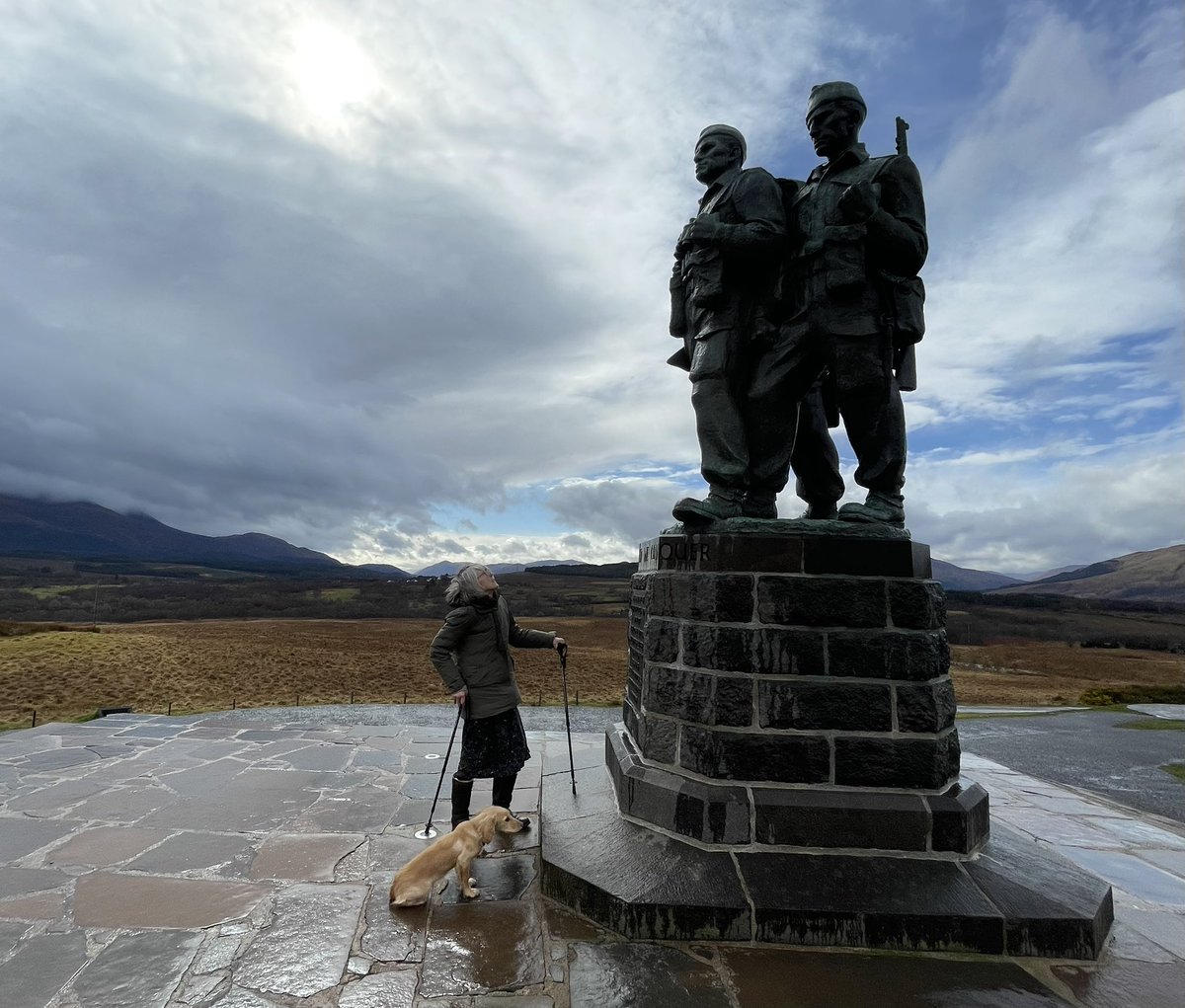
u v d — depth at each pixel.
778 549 3.95
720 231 4.31
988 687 20.31
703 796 3.74
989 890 3.39
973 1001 2.84
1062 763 8.36
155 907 3.58
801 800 3.69
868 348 4.20
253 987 2.88
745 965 3.06
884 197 4.27
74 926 3.37
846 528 4.02
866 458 4.35
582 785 4.95
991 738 9.99
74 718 10.79
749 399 4.54
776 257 4.41
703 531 4.24
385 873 4.03
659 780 4.00
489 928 3.36
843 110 4.38
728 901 3.27
